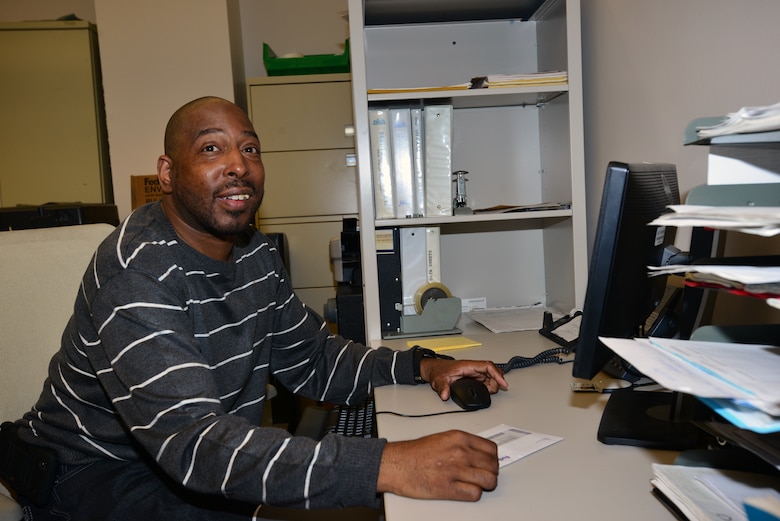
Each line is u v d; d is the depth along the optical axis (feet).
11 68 10.94
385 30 6.73
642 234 2.73
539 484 2.48
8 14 12.44
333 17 12.60
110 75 10.71
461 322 6.24
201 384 3.01
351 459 2.59
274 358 4.66
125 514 3.51
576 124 5.71
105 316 3.18
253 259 4.19
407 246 5.84
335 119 11.10
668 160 4.45
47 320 4.33
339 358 4.51
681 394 2.93
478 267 6.94
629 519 2.15
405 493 2.48
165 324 3.14
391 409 3.64
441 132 5.81
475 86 5.85
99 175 11.11
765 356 2.00
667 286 3.86
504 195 6.87
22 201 11.07
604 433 2.88
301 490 2.60
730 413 1.69
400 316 5.81
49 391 3.96
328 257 11.27
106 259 3.32
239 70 11.86
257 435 2.79
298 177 11.19
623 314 2.80
